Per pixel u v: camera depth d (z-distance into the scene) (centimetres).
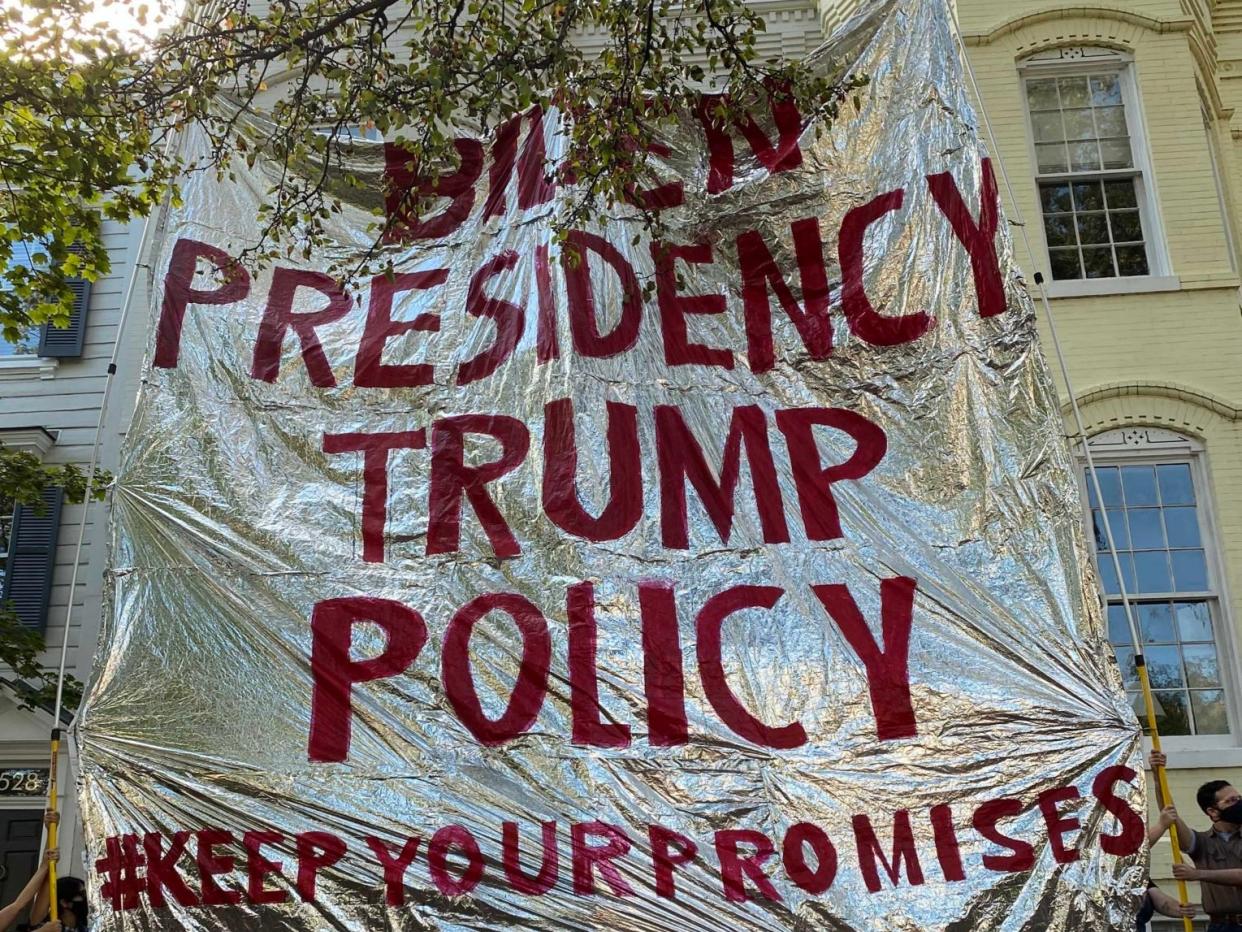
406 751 509
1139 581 962
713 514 559
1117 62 1114
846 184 623
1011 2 1122
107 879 485
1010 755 498
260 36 827
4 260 860
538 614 537
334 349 603
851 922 471
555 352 596
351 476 571
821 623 530
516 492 566
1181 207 1060
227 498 561
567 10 752
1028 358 570
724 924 473
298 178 671
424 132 702
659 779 500
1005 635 521
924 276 596
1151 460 992
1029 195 1070
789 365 588
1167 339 1016
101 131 771
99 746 506
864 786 496
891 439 567
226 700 518
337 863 487
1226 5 1276
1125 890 474
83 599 1191
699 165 643
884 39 650
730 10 731
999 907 473
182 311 611
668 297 609
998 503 546
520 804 497
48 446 1251
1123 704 505
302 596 540
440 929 476
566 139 658
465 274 626
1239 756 889
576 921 475
